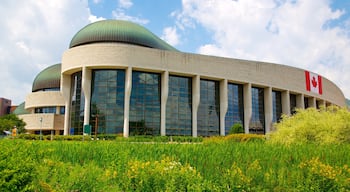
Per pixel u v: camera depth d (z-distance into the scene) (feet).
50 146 38.73
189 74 161.99
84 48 150.51
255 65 183.93
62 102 195.00
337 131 53.72
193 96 165.27
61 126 191.11
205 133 166.91
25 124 191.72
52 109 198.90
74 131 157.58
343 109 59.93
